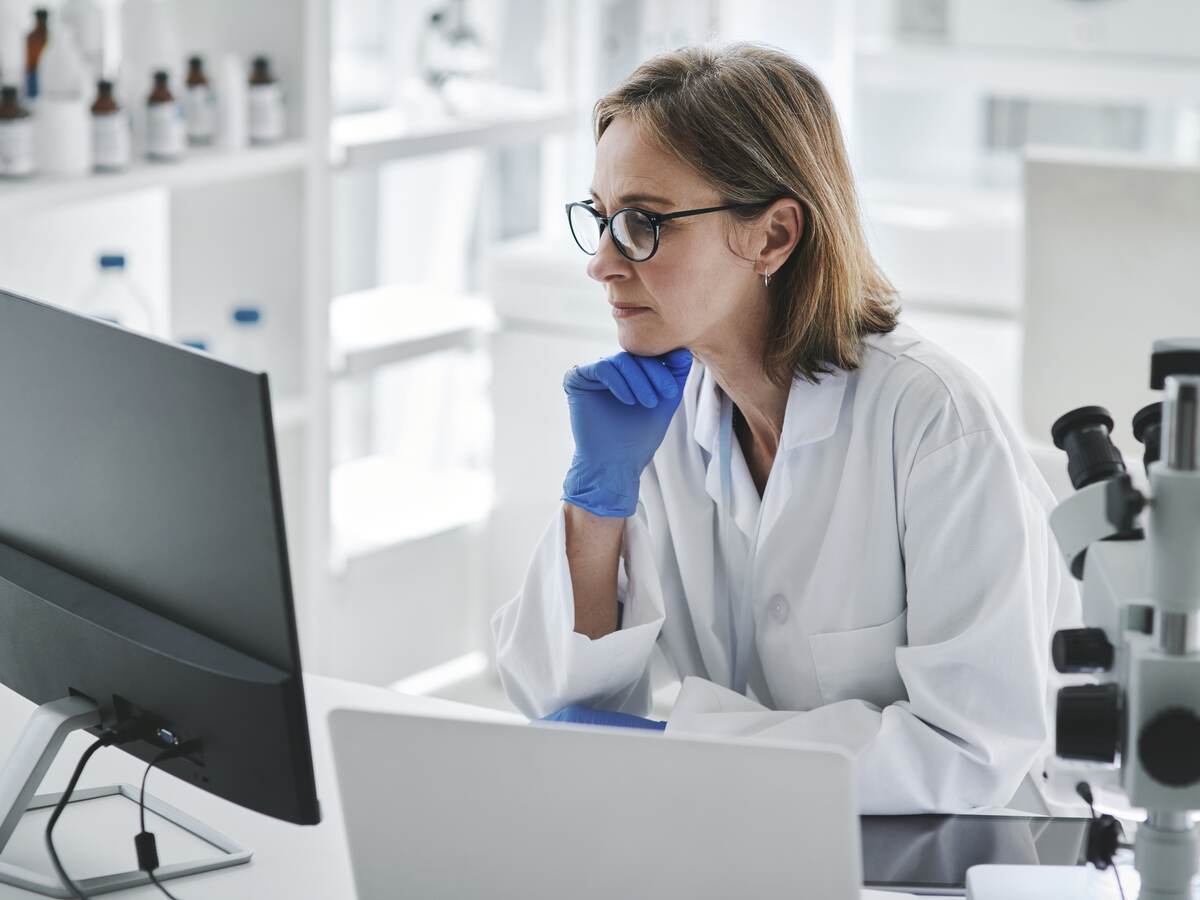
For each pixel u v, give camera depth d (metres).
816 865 1.01
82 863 1.34
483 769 1.04
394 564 3.15
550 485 3.26
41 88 2.41
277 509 1.15
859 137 3.76
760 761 0.99
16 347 1.31
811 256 1.51
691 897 1.04
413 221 3.57
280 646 1.18
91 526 1.29
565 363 3.19
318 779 1.53
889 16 3.62
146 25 2.61
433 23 3.23
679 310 1.49
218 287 2.89
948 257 3.54
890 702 1.60
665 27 3.33
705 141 1.45
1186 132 3.53
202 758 1.26
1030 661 1.47
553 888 1.07
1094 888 1.18
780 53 1.53
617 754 1.01
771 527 1.62
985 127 3.68
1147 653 0.99
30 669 1.38
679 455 1.70
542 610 1.66
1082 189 2.82
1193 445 0.97
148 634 1.25
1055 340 2.97
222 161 2.61
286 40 2.76
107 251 2.74
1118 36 3.41
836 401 1.56
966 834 1.40
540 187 3.71
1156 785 1.01
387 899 1.11
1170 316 2.84
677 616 1.75
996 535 1.48
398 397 3.61
